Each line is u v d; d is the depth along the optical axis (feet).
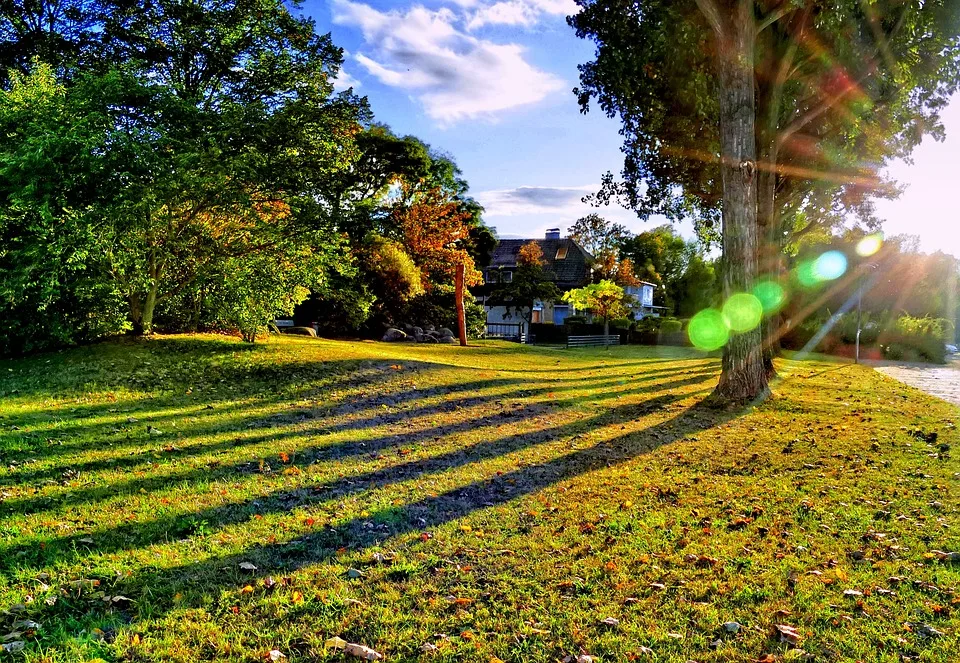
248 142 51.55
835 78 49.60
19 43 62.85
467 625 11.05
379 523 16.67
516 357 80.74
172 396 35.94
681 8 42.86
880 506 17.99
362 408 35.40
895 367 77.77
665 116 57.72
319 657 9.87
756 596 12.23
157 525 16.05
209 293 54.24
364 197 119.55
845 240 113.50
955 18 42.04
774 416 34.76
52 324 47.21
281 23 64.95
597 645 10.33
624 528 16.38
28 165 40.42
